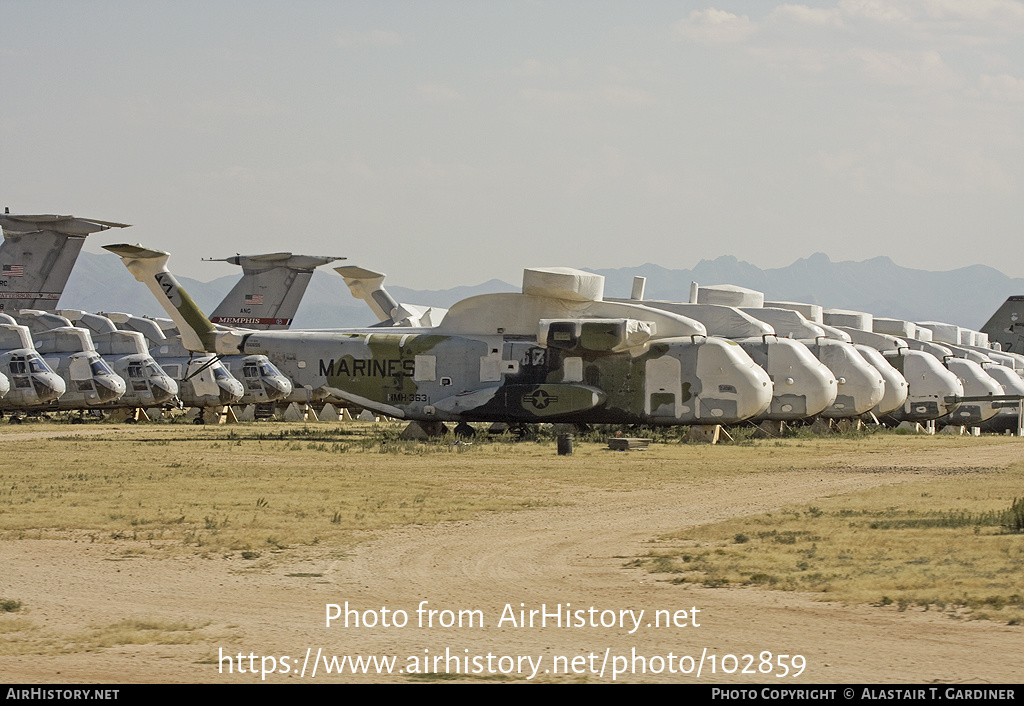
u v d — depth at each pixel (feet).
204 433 441.27
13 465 289.74
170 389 539.29
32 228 566.77
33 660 101.91
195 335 457.27
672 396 404.57
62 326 552.00
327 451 347.77
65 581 138.00
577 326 399.85
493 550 161.89
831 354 484.74
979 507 205.05
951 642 106.52
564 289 408.67
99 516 191.93
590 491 241.55
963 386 572.92
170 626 115.14
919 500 219.00
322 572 144.15
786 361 445.37
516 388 406.21
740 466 304.50
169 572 143.74
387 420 611.47
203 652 105.09
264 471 277.23
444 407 412.57
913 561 145.69
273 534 174.09
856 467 304.09
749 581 135.95
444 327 428.97
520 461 314.14
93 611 121.90
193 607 123.95
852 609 120.47
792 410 444.55
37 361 492.54
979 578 133.39
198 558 153.69
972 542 160.66
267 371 553.23
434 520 192.24
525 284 414.41
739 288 555.28
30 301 567.18
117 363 544.62
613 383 407.85
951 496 226.17
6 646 106.83
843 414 480.64
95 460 306.76
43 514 194.29
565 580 138.92
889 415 538.06
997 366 612.29
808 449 378.94
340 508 205.46
